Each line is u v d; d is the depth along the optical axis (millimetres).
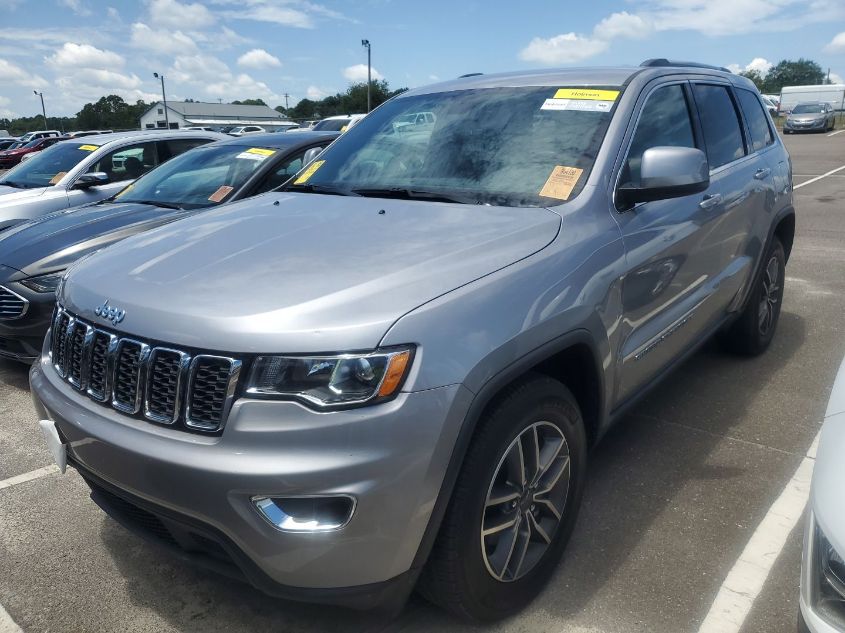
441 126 3340
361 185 3211
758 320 4570
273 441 1874
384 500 1890
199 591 2625
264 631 2406
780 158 4715
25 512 3201
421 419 1910
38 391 2484
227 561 2102
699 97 3762
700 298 3539
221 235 2615
